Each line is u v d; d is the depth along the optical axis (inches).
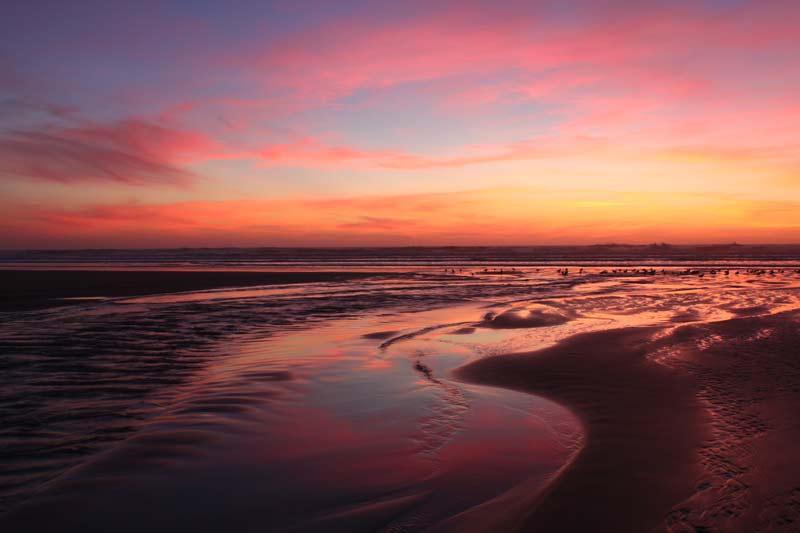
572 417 317.1
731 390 350.3
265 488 224.8
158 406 331.9
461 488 226.8
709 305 911.7
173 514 201.6
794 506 192.5
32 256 5265.8
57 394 351.3
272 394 366.3
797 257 3826.3
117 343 537.3
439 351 528.7
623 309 866.1
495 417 323.3
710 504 197.6
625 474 228.4
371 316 789.9
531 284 1430.9
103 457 250.1
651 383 378.3
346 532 191.0
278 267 2539.4
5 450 255.1
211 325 674.8
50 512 199.2
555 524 190.1
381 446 275.7
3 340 542.9
